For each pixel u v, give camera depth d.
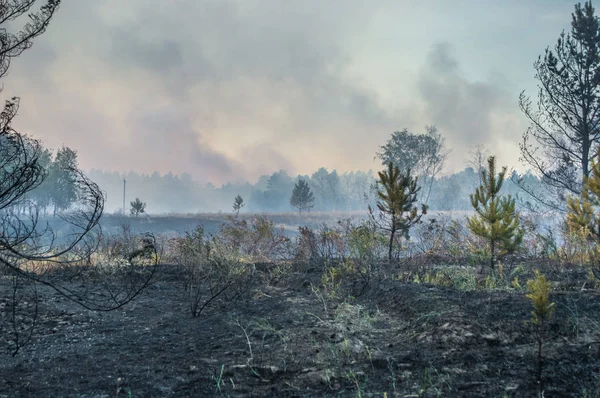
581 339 3.46
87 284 6.68
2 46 3.83
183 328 4.71
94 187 4.05
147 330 4.62
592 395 2.72
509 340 3.59
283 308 5.18
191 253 6.75
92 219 4.07
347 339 3.94
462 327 3.88
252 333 4.29
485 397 2.78
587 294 4.64
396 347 3.72
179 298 6.31
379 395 2.87
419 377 3.12
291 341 3.97
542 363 3.16
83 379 3.13
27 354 3.74
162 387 3.00
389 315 4.76
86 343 4.12
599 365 3.06
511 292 5.20
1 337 4.21
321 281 6.64
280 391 2.96
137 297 6.30
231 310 5.41
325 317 4.73
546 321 3.77
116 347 3.98
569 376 2.97
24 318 4.84
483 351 3.44
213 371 3.29
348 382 3.09
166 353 3.79
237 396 2.88
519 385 2.90
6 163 3.65
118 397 2.82
